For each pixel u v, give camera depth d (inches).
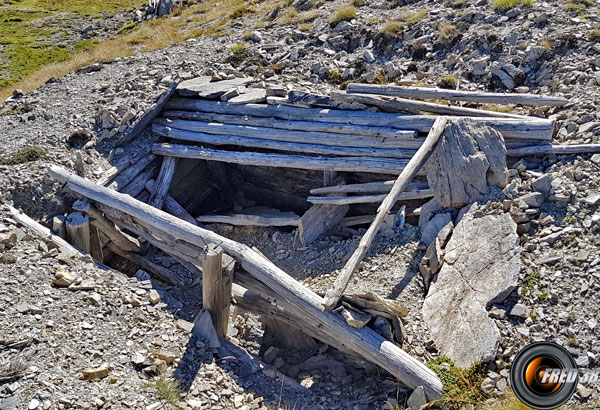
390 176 630.5
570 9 787.4
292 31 941.8
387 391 414.6
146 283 506.0
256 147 700.0
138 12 1797.5
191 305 550.6
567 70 679.7
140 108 728.3
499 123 582.2
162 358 415.2
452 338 433.7
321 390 433.1
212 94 738.8
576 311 420.2
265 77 805.2
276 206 756.6
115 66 924.0
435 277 493.4
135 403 366.9
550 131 573.0
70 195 616.7
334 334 430.3
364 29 877.8
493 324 417.7
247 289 491.8
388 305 418.9
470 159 557.6
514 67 710.5
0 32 1728.6
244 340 506.0
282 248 640.4
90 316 442.6
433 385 389.4
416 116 624.4
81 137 698.8
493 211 517.3
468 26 816.3
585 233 475.8
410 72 783.1
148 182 695.7
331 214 639.1
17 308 430.6
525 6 813.9
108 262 630.5
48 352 394.6
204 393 396.8
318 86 773.9
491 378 393.4
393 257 543.5
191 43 1002.7
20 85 1099.9
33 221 569.0
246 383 424.5
